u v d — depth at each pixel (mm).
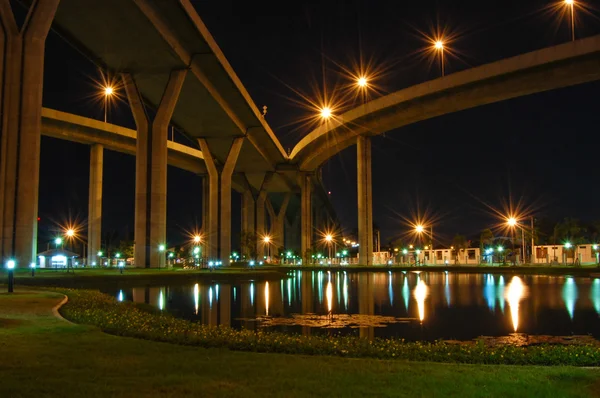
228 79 51031
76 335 10914
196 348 9836
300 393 6871
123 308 17172
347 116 71375
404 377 7738
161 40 39531
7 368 7984
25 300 17297
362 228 76125
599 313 21125
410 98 63875
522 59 55312
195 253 89250
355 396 6785
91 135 75062
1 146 27844
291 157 94125
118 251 80188
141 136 45594
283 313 22406
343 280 47906
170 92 45000
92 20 36375
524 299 27078
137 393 6793
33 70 28641
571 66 53938
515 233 97812
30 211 28109
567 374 7988
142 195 44969
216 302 26922
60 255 41188
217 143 73500
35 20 28906
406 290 34750
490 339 15453
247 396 6723
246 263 81875
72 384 7141
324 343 10539
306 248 96750
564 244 86250
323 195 125562
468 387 7215
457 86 60156
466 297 28766
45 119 67438
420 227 104125
